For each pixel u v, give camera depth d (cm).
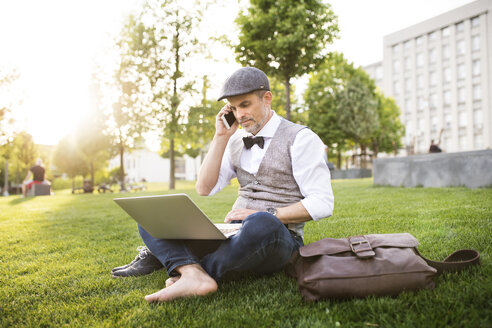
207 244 192
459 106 4241
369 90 2564
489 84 4006
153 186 3353
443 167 806
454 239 262
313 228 365
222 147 213
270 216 170
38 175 1678
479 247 233
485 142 4028
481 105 4072
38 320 167
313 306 153
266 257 175
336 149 2584
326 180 191
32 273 260
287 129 202
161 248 182
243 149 213
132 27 1573
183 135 1594
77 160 3066
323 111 2517
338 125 2420
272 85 1742
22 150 2612
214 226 159
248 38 1305
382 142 2902
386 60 4869
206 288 169
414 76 4603
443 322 127
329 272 153
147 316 156
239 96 189
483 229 291
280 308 154
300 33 1212
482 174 725
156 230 178
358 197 682
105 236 403
